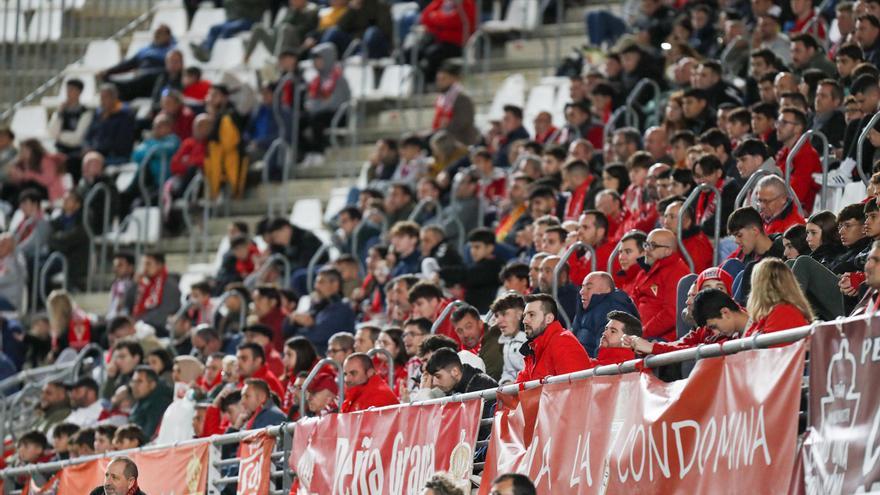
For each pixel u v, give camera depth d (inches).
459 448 953.5
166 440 1366.9
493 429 944.3
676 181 1261.1
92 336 1891.0
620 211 1359.5
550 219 1328.7
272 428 1160.8
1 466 1626.5
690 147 1326.3
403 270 1569.9
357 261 1688.0
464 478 941.2
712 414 773.9
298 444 1129.4
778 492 725.9
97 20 2620.6
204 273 2031.3
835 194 1194.6
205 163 2142.0
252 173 2183.8
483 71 2244.1
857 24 1422.2
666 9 1974.7
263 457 1160.8
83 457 1350.9
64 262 2054.6
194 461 1221.7
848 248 928.3
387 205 1809.8
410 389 1159.0
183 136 2207.2
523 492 687.7
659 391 809.5
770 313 782.5
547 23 2316.7
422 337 1179.9
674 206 1138.0
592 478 850.8
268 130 2182.6
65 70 2519.7
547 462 888.9
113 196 2130.9
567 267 1157.1
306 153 2207.2
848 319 701.9
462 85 2234.3
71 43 2593.5
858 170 1138.0
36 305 2091.5
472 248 1476.4
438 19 2247.8
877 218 869.2
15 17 2596.0
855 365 694.5
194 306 1788.9
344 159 2201.0
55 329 1875.0
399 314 1386.6
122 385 1578.5
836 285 890.1
